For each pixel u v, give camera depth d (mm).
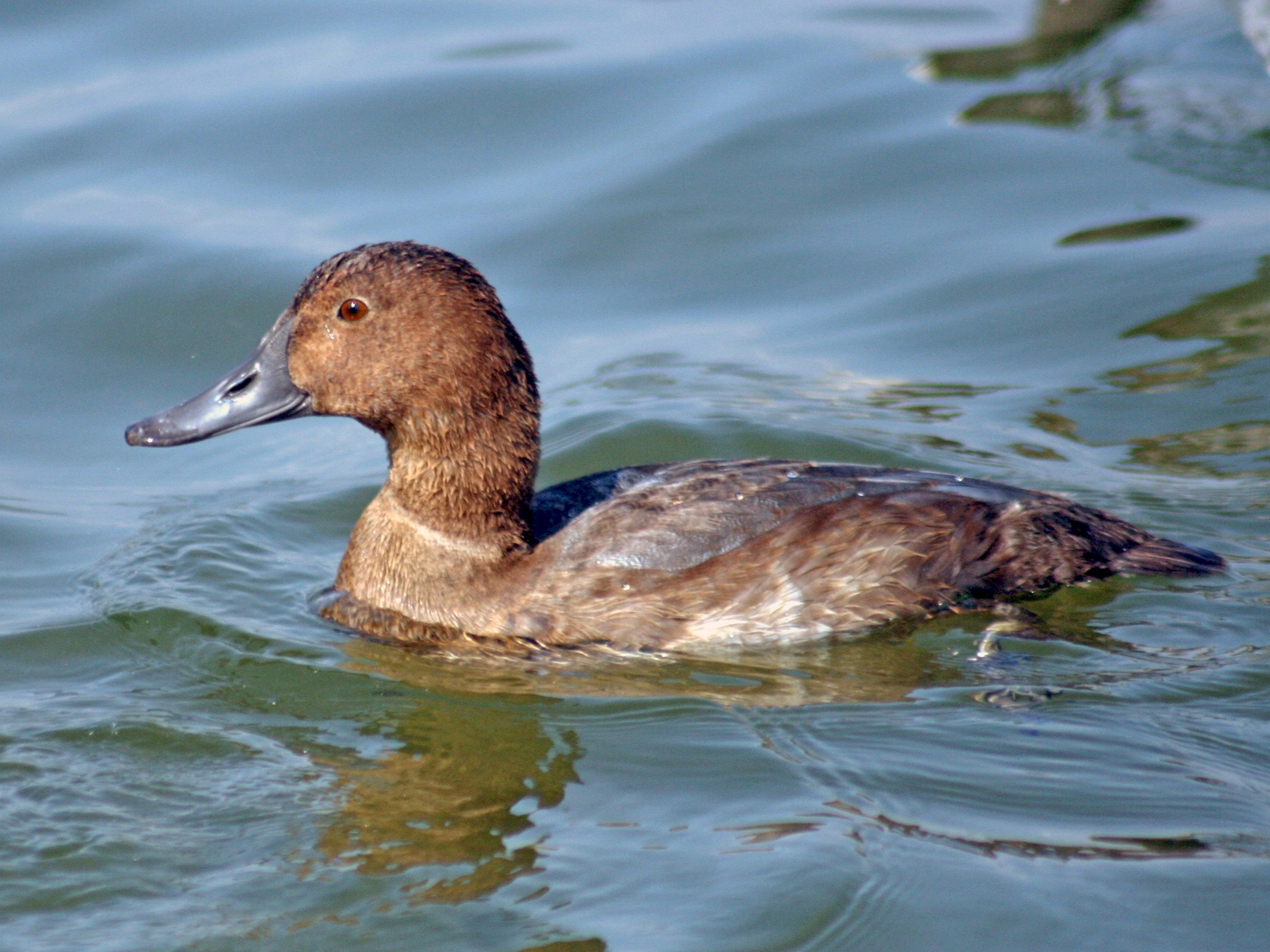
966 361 14711
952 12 21359
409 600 10445
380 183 17516
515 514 10430
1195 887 7203
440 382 10109
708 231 17000
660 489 10477
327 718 9250
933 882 7289
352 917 7184
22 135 17984
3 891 7398
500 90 19141
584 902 7254
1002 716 8930
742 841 7691
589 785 8352
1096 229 16641
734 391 14297
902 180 17656
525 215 17156
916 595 10102
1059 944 6844
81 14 20531
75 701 9414
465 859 7641
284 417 10500
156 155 17828
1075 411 13594
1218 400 13570
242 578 11367
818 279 16266
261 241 16406
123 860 7648
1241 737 8625
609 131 18484
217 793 8312
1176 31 21031
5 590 11234
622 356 15094
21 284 15766
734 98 19125
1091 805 7953
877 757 8484
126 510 12766
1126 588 10445
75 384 14695
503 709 9320
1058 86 19547
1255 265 15648
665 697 9391
